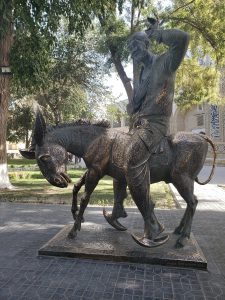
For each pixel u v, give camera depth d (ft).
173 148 16.28
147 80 16.21
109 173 16.43
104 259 15.28
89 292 12.44
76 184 17.30
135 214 27.07
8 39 41.01
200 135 17.02
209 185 52.34
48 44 40.68
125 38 50.65
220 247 18.45
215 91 67.51
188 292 12.63
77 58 79.77
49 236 20.13
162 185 51.47
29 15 37.09
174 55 15.20
